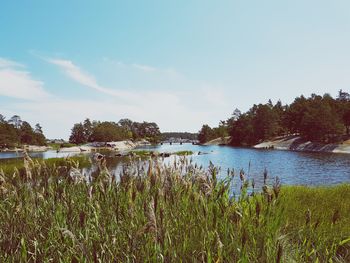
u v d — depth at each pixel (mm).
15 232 5191
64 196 6090
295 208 12320
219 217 5285
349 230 8570
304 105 136750
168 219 5301
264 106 159000
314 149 108688
